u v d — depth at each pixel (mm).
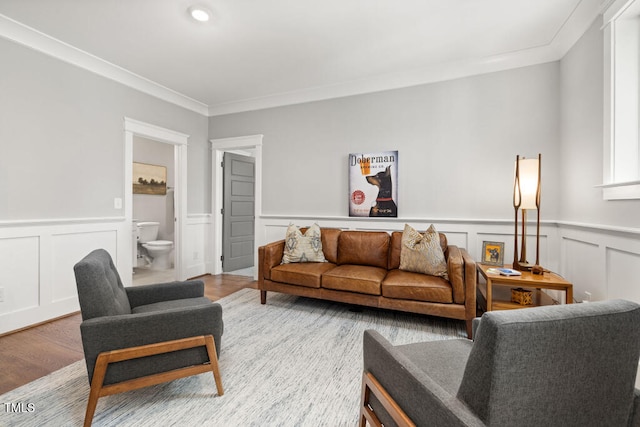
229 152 4508
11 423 1359
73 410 1453
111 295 1513
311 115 3736
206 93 3797
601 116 2057
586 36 2256
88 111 2883
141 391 1602
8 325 2326
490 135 2949
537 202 2295
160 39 2559
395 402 963
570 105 2504
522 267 2332
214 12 2195
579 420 731
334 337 2271
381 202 3371
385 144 3365
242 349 2076
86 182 2869
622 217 1816
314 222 3709
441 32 2465
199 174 4230
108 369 1338
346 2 2092
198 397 1554
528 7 2148
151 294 1956
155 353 1397
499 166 2922
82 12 2186
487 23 2340
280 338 2252
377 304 2502
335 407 1485
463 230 3035
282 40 2576
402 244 2828
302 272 2787
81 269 1416
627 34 1892
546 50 2693
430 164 3178
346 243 3148
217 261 4363
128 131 3250
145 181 5074
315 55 2838
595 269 2109
